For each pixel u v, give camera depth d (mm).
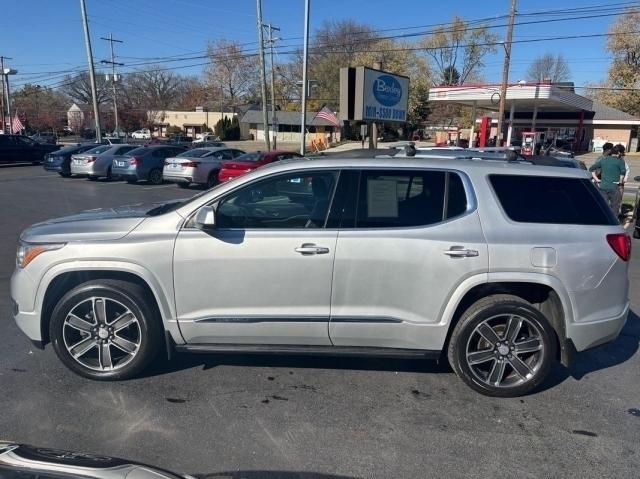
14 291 4078
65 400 3832
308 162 4055
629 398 4070
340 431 3520
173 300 3939
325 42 72875
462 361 3963
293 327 3947
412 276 3857
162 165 22219
